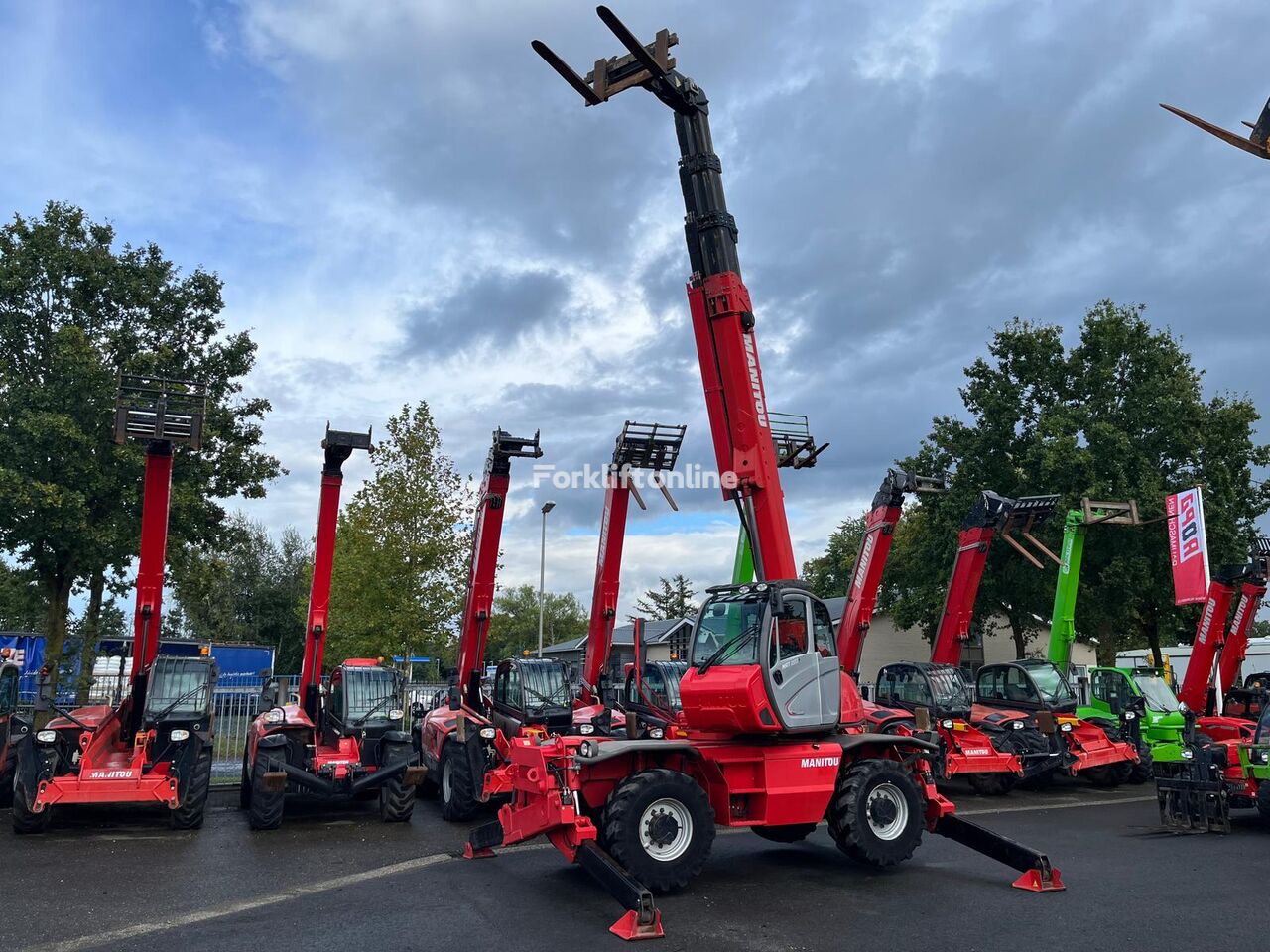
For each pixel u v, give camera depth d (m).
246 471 23.12
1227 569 19.23
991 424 31.44
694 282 10.46
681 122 10.60
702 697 9.49
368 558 24.22
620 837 8.44
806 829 11.22
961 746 16.44
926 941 7.05
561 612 83.44
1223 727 17.92
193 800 12.28
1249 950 6.79
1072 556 21.31
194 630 48.47
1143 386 29.45
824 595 61.41
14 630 32.34
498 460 14.66
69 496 18.89
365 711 13.82
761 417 10.15
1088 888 8.90
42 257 20.86
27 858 10.48
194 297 23.20
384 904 8.30
